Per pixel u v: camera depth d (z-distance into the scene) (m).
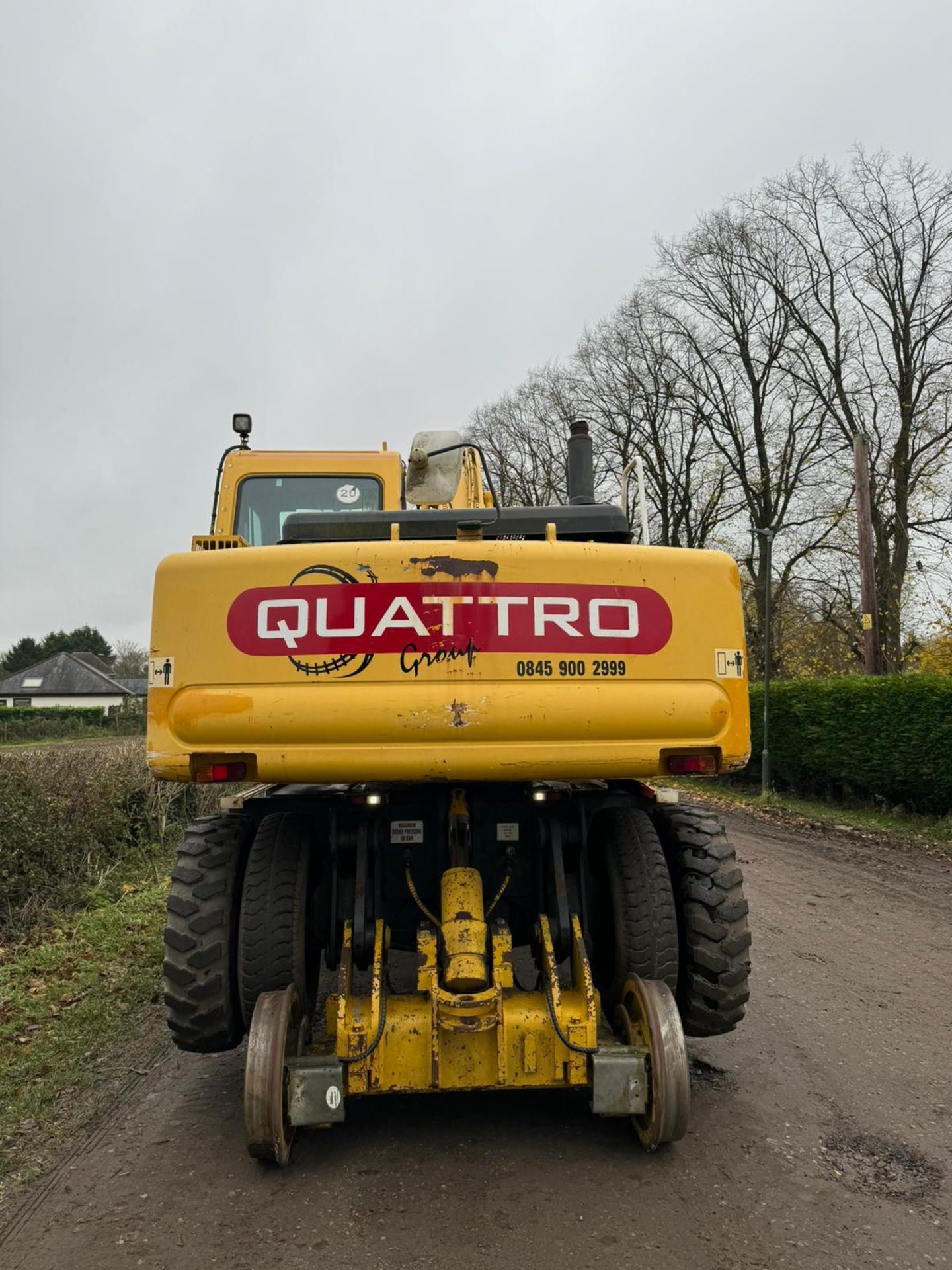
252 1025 3.14
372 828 3.81
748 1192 3.04
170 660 3.21
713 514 28.70
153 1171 3.24
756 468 27.66
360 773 3.18
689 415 28.53
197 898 3.56
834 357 25.73
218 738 3.18
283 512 6.00
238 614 3.22
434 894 3.86
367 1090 3.15
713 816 4.01
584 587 3.29
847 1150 3.33
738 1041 4.45
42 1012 4.94
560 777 3.27
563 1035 3.14
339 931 3.79
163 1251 2.74
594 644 3.27
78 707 58.38
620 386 30.22
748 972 3.69
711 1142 3.40
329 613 3.21
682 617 3.35
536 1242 2.75
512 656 3.22
